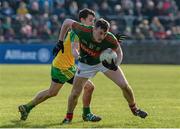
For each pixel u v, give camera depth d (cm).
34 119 2588
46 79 5381
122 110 2991
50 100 3484
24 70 6712
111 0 9056
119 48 2389
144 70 6875
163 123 2469
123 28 8569
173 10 9175
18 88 4400
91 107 3142
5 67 7294
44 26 8306
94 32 2309
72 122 2480
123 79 2416
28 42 8131
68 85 4697
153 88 4478
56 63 2505
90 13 2436
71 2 8812
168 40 8356
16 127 2325
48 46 8062
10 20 8281
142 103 3359
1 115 2738
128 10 8912
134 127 2341
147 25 8619
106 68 2411
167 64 8238
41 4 8706
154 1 9212
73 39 2389
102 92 4119
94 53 2364
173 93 4053
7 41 8069
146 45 8219
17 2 8644
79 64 2417
